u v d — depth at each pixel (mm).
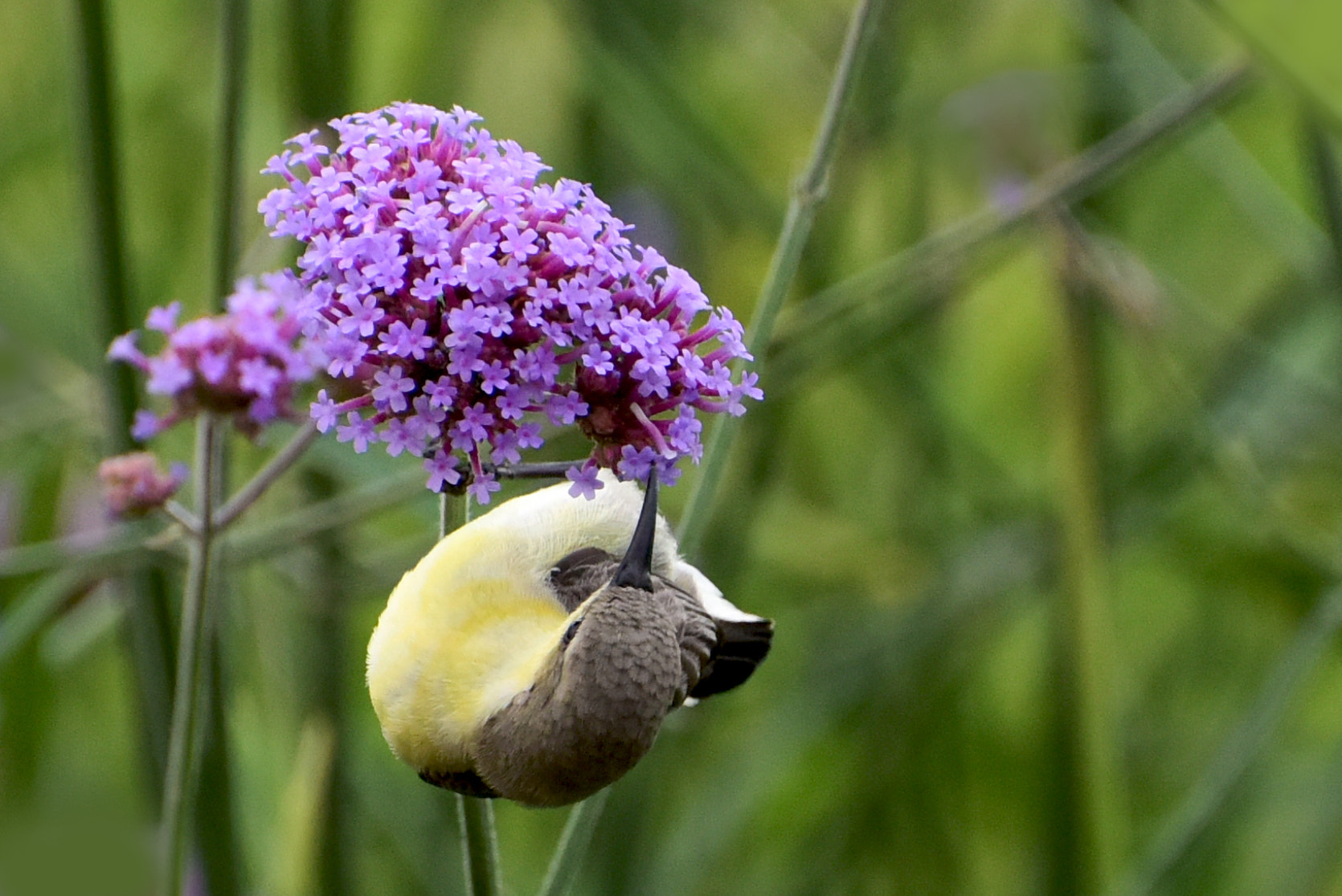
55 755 2479
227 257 2221
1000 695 2820
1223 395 2434
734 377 2164
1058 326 2264
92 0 2215
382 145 2113
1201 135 2352
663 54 2646
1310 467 2641
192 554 2150
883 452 2824
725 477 2383
